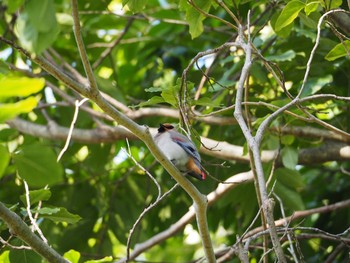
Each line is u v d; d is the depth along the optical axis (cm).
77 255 973
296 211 1334
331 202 1581
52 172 665
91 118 1536
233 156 1327
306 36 1311
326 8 948
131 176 1616
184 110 928
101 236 1555
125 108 1417
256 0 1393
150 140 809
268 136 1263
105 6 1603
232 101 1377
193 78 1569
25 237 851
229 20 1559
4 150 636
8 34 1513
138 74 1788
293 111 1148
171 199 1595
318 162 1337
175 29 1753
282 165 1316
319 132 1268
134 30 1759
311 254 1497
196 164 995
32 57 775
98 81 1492
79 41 776
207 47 1678
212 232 1596
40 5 651
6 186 1496
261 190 810
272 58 1264
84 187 1592
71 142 1566
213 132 1487
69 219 959
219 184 1359
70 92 1620
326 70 1399
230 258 1284
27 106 534
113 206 1584
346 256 1491
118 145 1664
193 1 1054
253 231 1254
